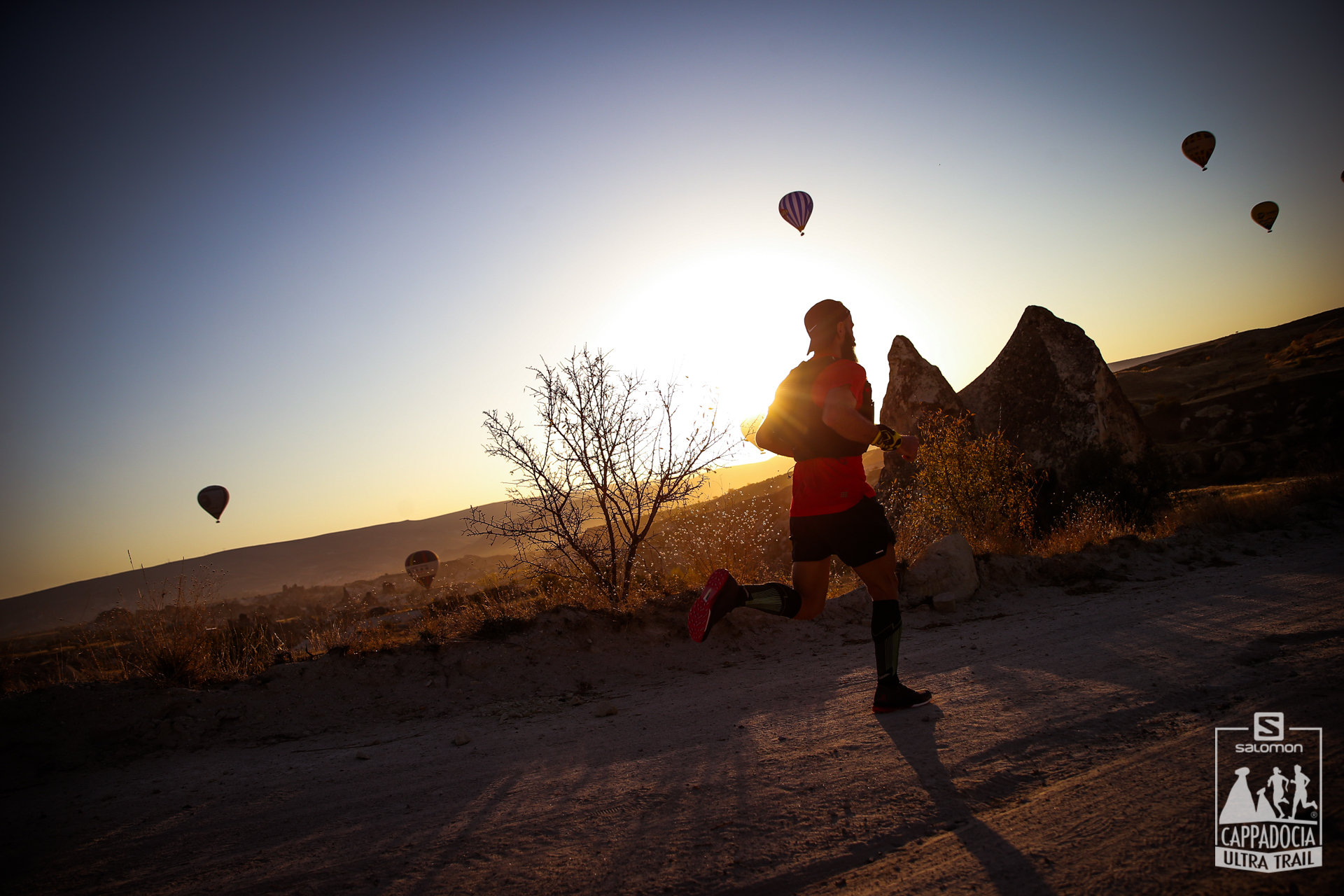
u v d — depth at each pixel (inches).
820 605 140.2
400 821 105.0
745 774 110.2
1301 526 394.3
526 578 329.4
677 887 75.6
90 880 93.7
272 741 170.9
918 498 511.8
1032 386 627.8
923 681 165.0
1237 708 114.1
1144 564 328.2
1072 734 113.0
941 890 69.1
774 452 142.8
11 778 149.8
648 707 172.6
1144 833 75.3
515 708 185.6
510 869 83.7
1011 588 303.9
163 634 206.4
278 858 94.8
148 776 145.9
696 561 324.8
